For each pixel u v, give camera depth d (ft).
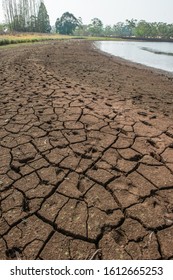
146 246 5.47
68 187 7.20
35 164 8.26
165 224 6.00
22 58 37.88
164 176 7.79
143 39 206.28
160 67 39.78
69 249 5.38
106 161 8.52
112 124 11.57
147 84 23.29
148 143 9.84
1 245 5.43
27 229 5.80
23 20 171.22
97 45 102.17
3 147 9.30
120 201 6.71
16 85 19.06
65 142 9.75
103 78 24.66
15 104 14.20
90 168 8.11
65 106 13.94
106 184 7.37
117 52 69.87
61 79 22.11
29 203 6.59
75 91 17.54
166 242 5.57
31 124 11.39
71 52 54.90
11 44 69.10
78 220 6.06
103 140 9.99
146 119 12.43
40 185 7.26
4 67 28.53
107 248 5.41
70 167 8.13
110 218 6.15
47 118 12.14
